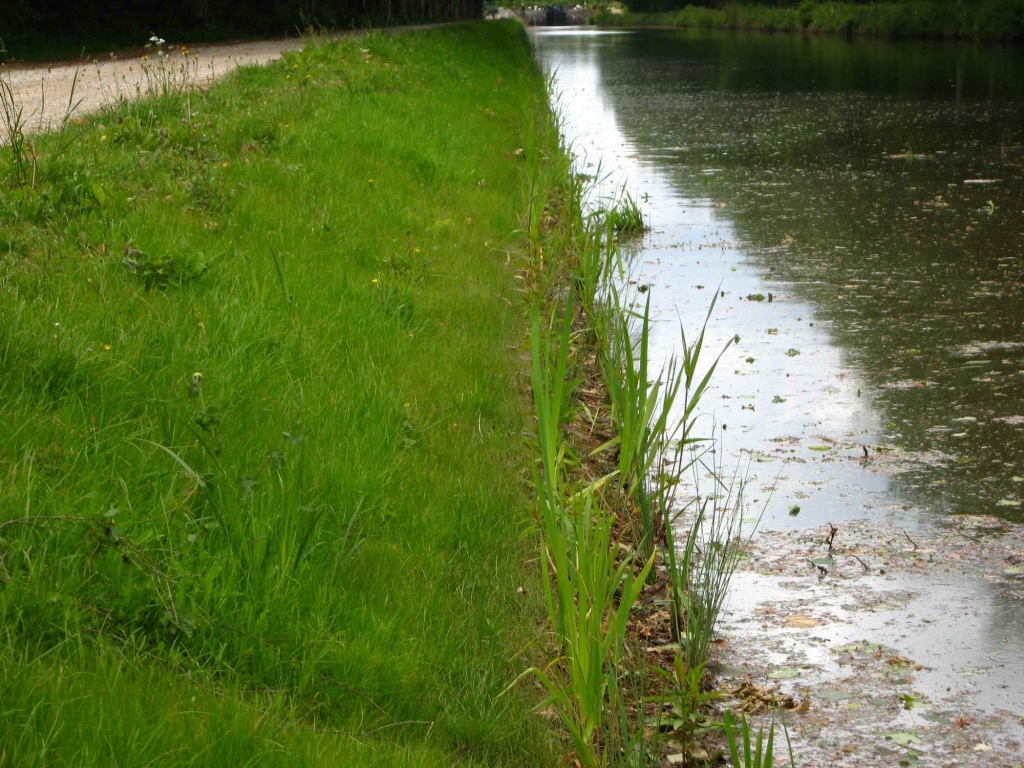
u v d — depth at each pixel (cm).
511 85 2450
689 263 1018
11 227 617
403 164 1138
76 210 679
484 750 328
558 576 339
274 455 402
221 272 641
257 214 800
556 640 383
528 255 912
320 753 285
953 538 487
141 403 447
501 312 760
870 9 5597
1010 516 506
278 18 3691
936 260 999
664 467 565
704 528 503
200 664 318
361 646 342
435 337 671
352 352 595
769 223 1192
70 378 441
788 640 414
